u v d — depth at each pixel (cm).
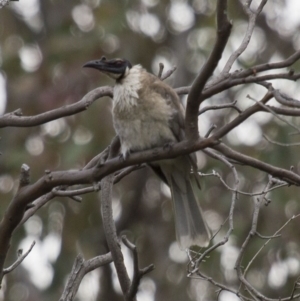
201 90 603
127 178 1658
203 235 817
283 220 1363
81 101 741
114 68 816
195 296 1415
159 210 1666
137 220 1666
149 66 1627
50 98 1473
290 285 1339
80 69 1490
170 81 1625
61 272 1453
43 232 1464
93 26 1596
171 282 1484
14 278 1484
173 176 828
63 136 1479
